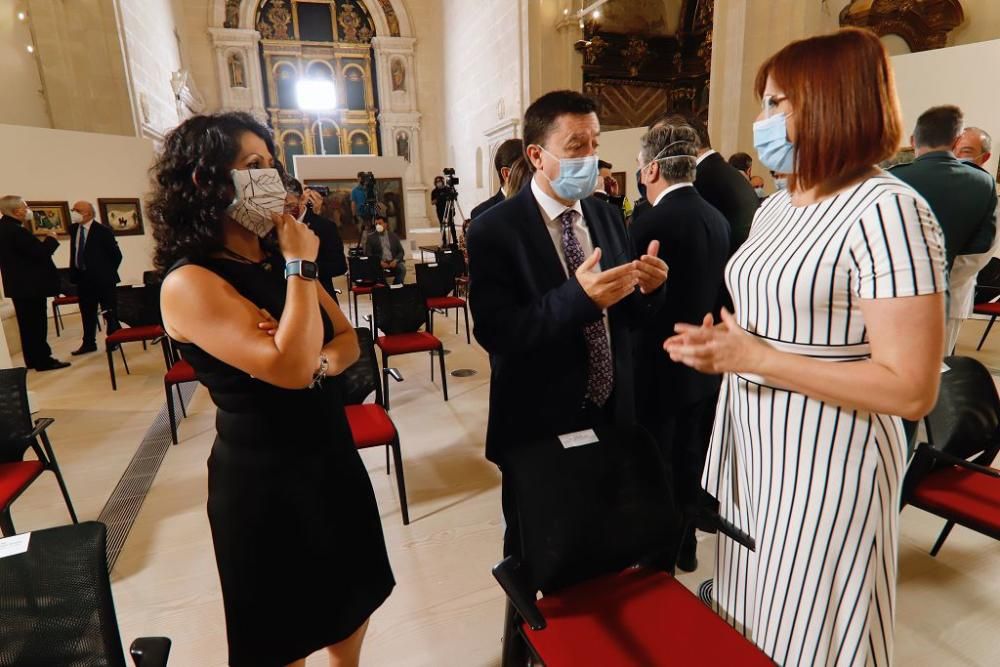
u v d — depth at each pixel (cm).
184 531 241
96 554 98
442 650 174
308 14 1526
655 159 188
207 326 96
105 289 546
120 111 810
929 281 80
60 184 699
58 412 387
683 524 129
